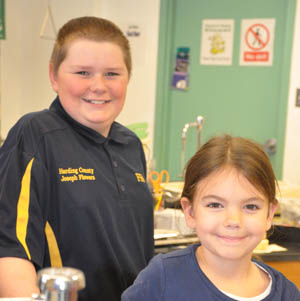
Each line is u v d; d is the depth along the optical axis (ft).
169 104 13.89
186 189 3.88
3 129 13.61
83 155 4.29
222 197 3.57
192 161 3.86
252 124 13.17
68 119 4.37
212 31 13.29
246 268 3.60
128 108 14.06
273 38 12.77
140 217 4.62
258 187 3.58
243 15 13.00
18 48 14.06
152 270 3.60
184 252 3.70
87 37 4.20
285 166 12.77
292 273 6.54
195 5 13.37
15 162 3.93
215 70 13.37
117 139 4.71
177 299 3.49
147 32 13.65
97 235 4.15
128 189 4.52
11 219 3.78
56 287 1.82
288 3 12.41
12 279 3.50
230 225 3.46
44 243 4.03
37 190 3.95
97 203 4.19
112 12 13.89
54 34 13.66
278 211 8.15
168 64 13.67
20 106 14.34
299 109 12.50
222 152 3.69
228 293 3.50
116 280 4.25
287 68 12.53
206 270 3.60
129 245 4.44
